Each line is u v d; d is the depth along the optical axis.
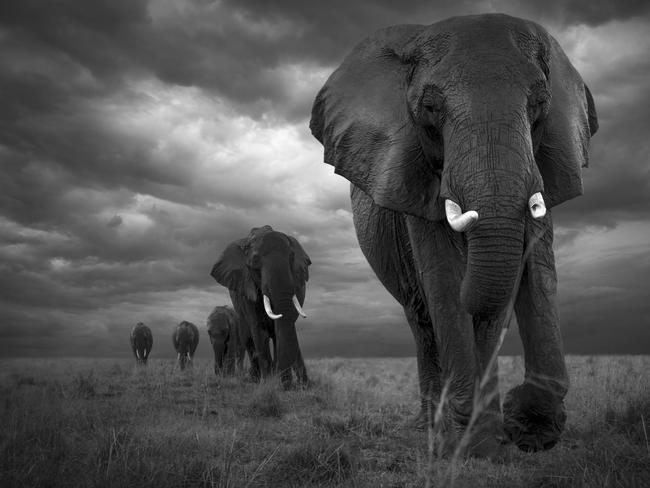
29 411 7.48
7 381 14.67
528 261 5.87
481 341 6.45
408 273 7.94
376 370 24.97
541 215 5.26
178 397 11.26
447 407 6.56
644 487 4.33
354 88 7.14
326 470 5.38
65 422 7.46
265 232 17.09
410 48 6.55
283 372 14.10
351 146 6.93
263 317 16.92
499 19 6.07
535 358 5.76
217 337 22.95
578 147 6.25
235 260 17.50
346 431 7.51
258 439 7.04
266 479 5.27
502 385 13.49
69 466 5.10
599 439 5.71
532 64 5.79
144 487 4.71
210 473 5.07
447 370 6.29
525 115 5.55
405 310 8.32
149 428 7.11
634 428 6.52
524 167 5.36
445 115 5.81
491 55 5.75
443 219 6.46
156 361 31.39
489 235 5.27
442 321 6.38
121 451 5.46
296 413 9.40
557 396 5.56
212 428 7.47
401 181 6.41
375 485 5.00
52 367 22.41
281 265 15.82
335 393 11.66
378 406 10.20
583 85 6.91
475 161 5.39
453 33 6.11
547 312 5.81
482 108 5.52
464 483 4.64
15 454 5.45
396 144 6.52
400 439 7.16
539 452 5.95
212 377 17.36
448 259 6.50
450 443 6.05
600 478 4.48
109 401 9.78
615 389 10.55
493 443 5.83
